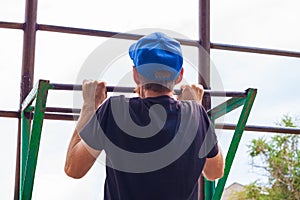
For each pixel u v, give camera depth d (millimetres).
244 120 3449
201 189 4797
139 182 2328
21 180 3979
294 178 11398
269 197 11383
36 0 4832
